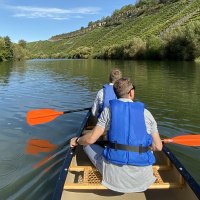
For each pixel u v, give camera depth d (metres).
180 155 6.29
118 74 5.64
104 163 3.86
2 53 57.50
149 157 3.79
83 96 13.09
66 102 11.84
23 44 93.50
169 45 42.97
